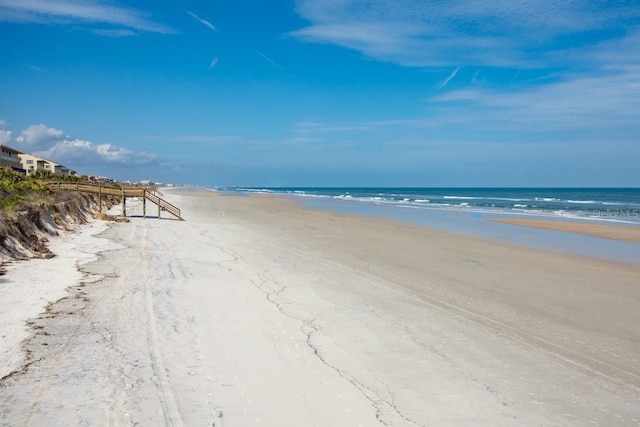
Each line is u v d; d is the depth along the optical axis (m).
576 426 6.61
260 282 14.66
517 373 8.33
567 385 7.91
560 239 27.33
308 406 6.84
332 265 17.95
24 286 12.41
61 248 18.69
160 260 17.69
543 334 10.47
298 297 12.99
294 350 9.02
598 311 12.41
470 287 14.84
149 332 9.52
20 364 7.58
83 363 7.77
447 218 41.62
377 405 6.97
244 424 6.26
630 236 28.97
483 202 78.00
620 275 17.23
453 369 8.40
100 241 21.59
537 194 136.00
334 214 45.50
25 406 6.28
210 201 71.00
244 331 9.96
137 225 30.47
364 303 12.59
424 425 6.47
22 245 16.72
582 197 108.19
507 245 24.56
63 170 85.62
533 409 7.04
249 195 106.88
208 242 23.44
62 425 5.88
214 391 7.14
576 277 16.72
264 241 24.36
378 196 111.69
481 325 10.98
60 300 11.37
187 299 12.27
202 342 9.17
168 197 82.25
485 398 7.32
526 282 15.73
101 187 36.41
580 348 9.66
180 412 6.44
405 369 8.33
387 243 24.48
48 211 22.73
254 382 7.54
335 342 9.55
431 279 15.88
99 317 10.24
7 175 34.59
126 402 6.58
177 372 7.72
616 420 6.82
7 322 9.54
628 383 8.07
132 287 13.16
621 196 116.31
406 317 11.43
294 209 53.06
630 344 9.98
